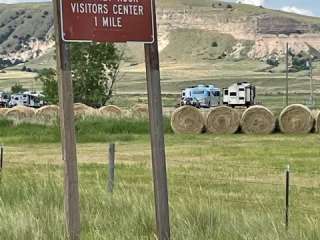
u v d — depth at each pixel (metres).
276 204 21.70
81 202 18.00
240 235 14.02
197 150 43.78
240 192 24.31
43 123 60.06
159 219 13.23
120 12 12.86
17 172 27.27
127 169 32.69
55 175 24.78
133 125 58.44
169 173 30.58
